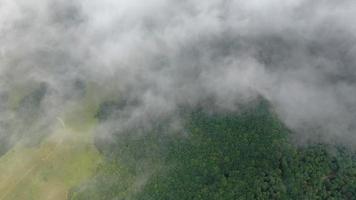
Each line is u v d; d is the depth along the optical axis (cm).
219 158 17600
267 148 17588
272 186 16662
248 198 16388
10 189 18775
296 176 16975
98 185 18100
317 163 17375
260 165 17238
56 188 18562
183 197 16825
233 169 17262
